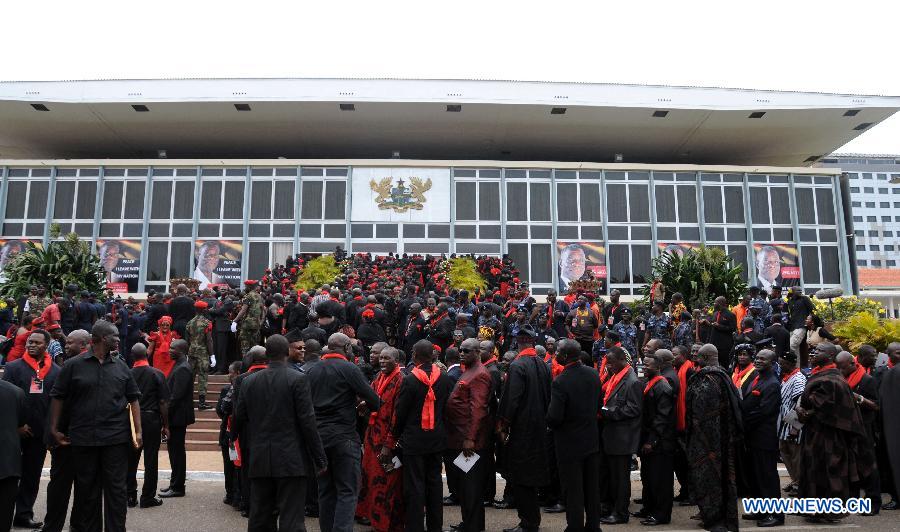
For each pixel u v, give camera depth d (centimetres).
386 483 705
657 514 752
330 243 2900
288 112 2984
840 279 3006
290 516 554
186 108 2923
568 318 1313
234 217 2911
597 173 3025
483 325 1280
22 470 719
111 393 624
